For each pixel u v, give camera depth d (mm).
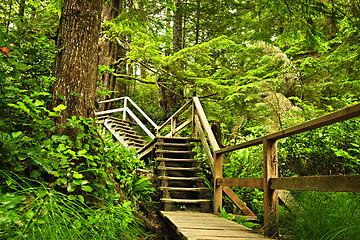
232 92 9484
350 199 2910
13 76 2953
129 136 10188
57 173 2959
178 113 7988
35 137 3037
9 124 3197
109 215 3186
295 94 9828
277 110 7070
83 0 3828
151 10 13562
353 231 2230
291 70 9133
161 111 14547
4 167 2775
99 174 3543
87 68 3781
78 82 3680
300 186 2586
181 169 5945
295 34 5543
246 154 5863
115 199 3572
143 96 17250
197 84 10641
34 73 3820
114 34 11344
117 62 12148
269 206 3141
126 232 3406
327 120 2256
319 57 12352
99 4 4012
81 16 3795
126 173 4398
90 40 3842
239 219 4293
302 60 11836
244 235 2934
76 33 3750
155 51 10062
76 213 2875
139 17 6883
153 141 6844
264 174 3242
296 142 5215
